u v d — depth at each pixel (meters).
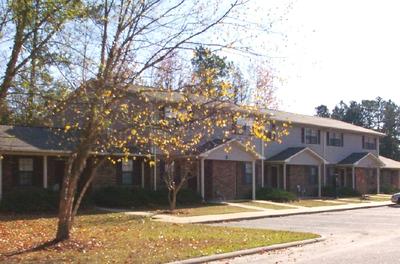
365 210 32.81
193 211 27.23
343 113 94.81
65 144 26.91
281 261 12.77
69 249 13.76
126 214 24.78
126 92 14.02
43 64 12.98
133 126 14.86
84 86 13.45
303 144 43.81
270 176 40.91
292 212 28.69
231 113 14.67
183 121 14.73
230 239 16.28
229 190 35.00
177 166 32.03
